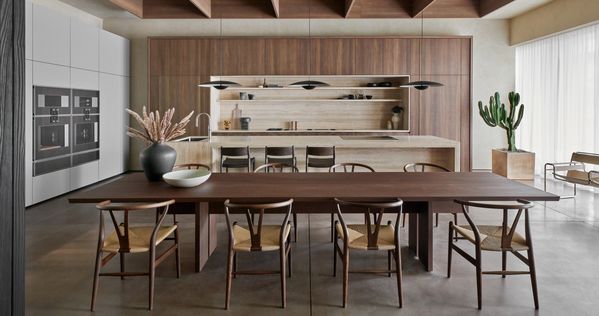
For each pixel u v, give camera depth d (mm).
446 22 8438
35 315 2609
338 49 8008
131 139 8523
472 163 8625
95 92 6988
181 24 8422
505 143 8641
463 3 7438
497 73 8516
